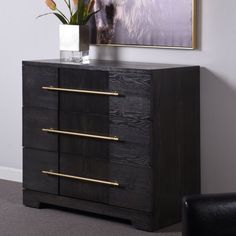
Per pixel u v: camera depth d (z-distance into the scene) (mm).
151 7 5531
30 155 5637
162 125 5141
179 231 5176
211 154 5402
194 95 5367
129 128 5156
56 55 6094
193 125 5379
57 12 6051
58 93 5449
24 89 5621
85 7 5660
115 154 5230
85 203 5414
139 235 5094
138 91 5094
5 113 6395
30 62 5562
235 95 5273
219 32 5297
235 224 3422
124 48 5711
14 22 6273
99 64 5383
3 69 6375
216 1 5289
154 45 5539
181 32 5422
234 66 5266
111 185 5273
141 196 5156
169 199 5250
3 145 6426
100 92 5242
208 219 3416
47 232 5156
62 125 5457
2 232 5156
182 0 5391
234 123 5297
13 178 6391
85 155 5371
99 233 5129
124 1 5641
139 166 5141
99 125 5289
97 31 5777
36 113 5574
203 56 5371
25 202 5688
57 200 5539
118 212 5266
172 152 5234
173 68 5180
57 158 5504
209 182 5434
